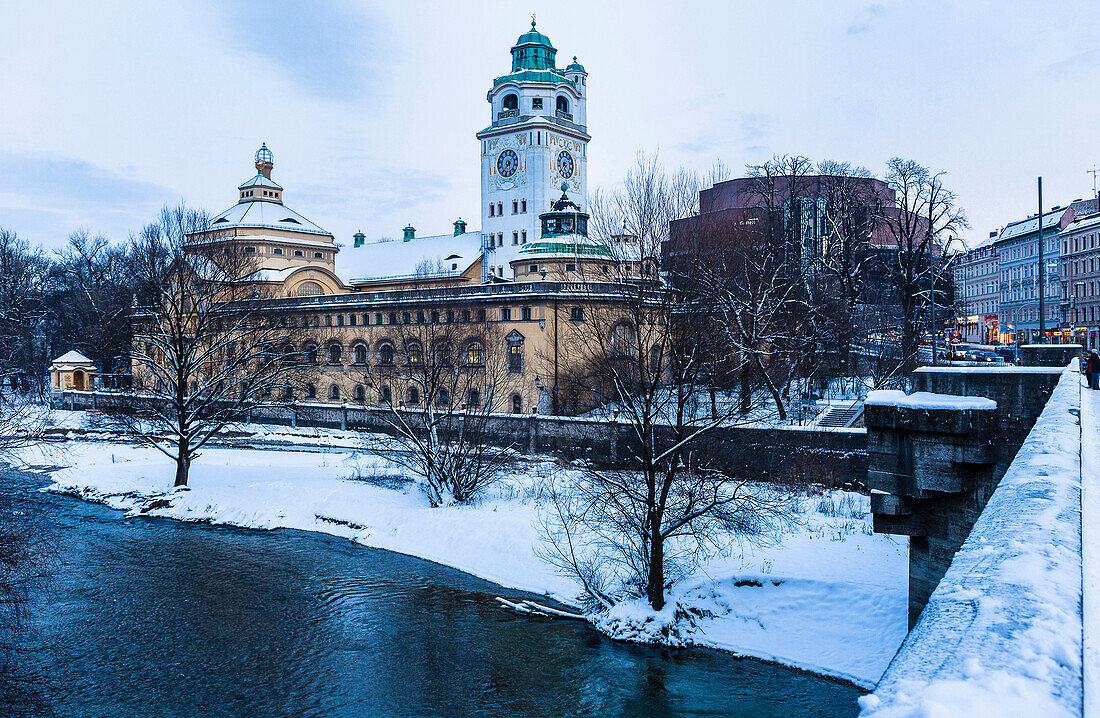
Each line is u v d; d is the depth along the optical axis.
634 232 41.81
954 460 19.48
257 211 101.38
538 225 108.25
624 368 37.84
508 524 40.94
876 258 73.19
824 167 73.94
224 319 64.00
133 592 33.94
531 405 66.81
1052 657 2.68
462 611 31.78
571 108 112.81
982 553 4.27
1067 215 109.75
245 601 32.97
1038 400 18.72
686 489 32.25
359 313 77.06
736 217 60.94
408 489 49.44
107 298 98.62
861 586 29.03
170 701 24.27
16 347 79.88
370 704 24.06
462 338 69.38
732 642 27.61
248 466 57.12
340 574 36.69
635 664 26.56
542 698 24.33
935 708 2.35
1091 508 7.03
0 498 40.28
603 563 33.84
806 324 55.62
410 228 131.25
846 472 41.97
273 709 23.80
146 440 62.19
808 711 23.08
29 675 25.92
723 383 44.84
